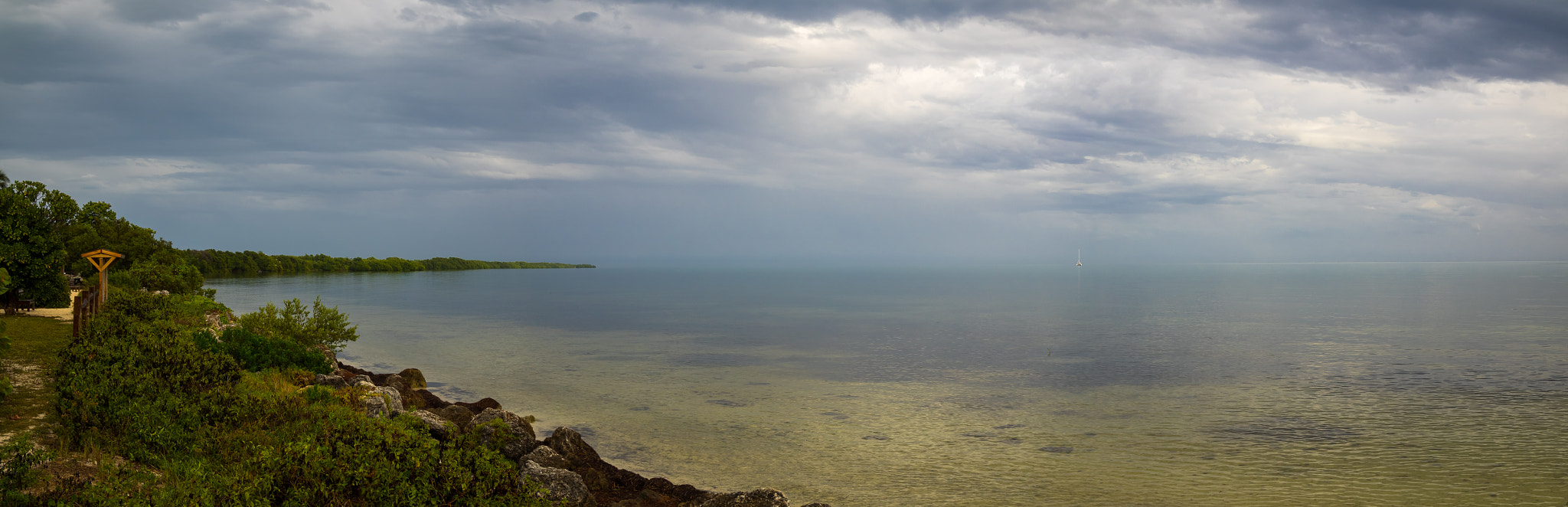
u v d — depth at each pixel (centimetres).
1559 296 11806
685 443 2198
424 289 12675
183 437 1223
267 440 1261
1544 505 1792
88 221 3806
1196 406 2892
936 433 2383
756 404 2809
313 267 19162
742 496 1316
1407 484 1936
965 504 1722
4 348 1720
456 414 2034
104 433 1227
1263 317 7488
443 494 898
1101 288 15238
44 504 879
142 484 1014
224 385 1501
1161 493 1836
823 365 3912
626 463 1973
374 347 4494
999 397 3027
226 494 859
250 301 8069
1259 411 2809
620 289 13925
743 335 5456
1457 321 7031
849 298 11175
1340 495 1852
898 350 4644
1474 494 1862
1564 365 4141
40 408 1505
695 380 3356
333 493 848
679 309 8500
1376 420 2675
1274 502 1781
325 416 1376
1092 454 2159
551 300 10000
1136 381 3484
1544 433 2477
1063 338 5459
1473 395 3177
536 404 2725
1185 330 6100
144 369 1427
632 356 4188
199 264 14262
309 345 3034
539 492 1030
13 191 3484
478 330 5656
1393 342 5275
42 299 3622
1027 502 1742
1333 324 6738
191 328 3009
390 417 1733
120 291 2828
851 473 1938
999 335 5641
